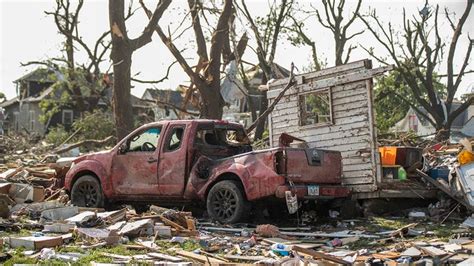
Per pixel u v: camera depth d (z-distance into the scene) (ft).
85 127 129.80
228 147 41.60
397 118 139.64
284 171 36.11
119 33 68.18
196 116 82.48
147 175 40.68
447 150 56.03
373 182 43.21
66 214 36.42
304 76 48.32
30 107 204.64
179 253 27.07
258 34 97.14
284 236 33.37
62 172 48.24
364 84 44.32
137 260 25.32
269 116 50.85
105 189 42.11
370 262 25.66
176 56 69.36
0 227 32.96
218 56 70.49
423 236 33.01
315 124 47.26
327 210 40.81
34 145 110.73
